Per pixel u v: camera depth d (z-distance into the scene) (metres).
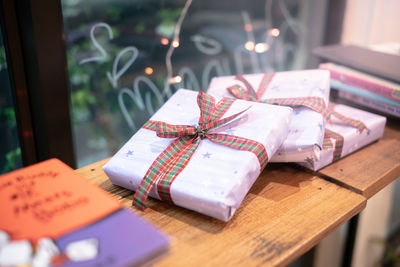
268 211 0.66
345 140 0.79
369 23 1.43
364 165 0.79
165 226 0.62
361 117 0.88
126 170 0.69
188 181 0.63
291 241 0.59
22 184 0.56
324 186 0.73
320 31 1.41
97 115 1.05
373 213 1.42
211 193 0.60
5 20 0.81
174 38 1.13
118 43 1.02
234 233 0.61
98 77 1.02
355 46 1.17
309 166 0.76
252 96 0.83
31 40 0.81
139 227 0.49
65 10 0.91
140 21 1.04
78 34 0.95
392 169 0.78
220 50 1.24
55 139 0.91
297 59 1.46
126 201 0.69
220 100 0.75
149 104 1.14
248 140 0.66
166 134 0.69
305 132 0.73
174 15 1.10
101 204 0.52
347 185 0.72
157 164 0.67
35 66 0.84
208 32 1.20
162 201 0.69
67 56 0.95
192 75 1.21
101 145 1.09
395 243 1.62
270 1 1.30
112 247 0.45
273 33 1.35
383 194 1.41
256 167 0.64
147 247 0.45
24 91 0.88
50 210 0.51
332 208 0.67
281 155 0.74
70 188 0.55
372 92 0.98
